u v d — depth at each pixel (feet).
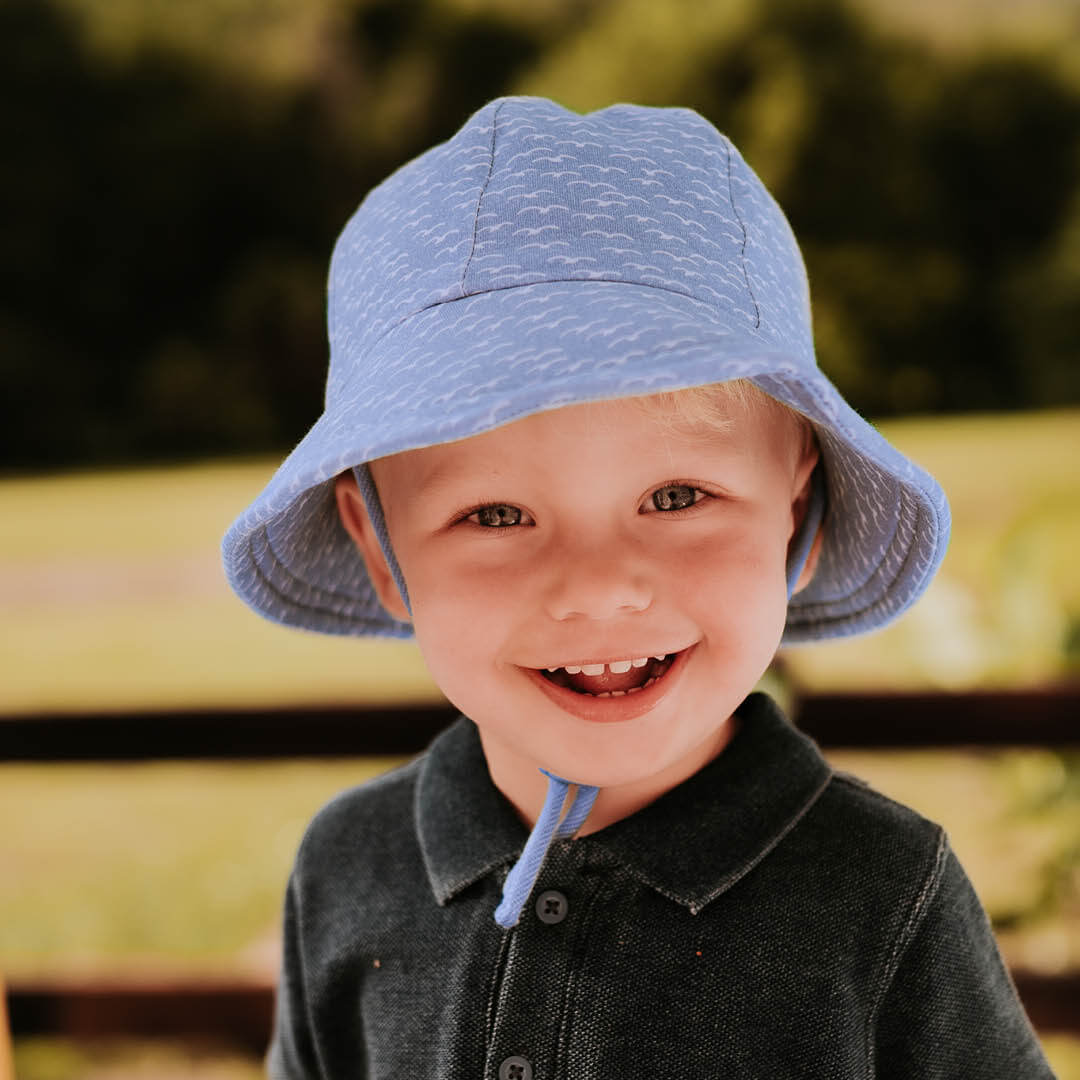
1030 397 49.55
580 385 2.20
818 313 49.29
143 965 7.51
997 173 50.65
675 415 2.58
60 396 52.90
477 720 2.79
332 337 3.09
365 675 17.75
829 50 50.98
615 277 2.55
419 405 2.39
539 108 2.80
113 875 11.62
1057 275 49.06
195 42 53.83
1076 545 20.02
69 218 53.36
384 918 3.11
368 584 3.51
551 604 2.58
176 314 54.44
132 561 27.32
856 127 50.39
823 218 50.49
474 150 2.77
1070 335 48.75
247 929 10.20
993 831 10.13
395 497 2.81
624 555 2.58
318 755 7.48
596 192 2.64
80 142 53.31
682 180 2.72
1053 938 8.39
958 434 40.70
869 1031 2.74
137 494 39.22
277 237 55.21
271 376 53.88
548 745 2.68
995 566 8.79
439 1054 2.85
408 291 2.69
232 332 53.88
